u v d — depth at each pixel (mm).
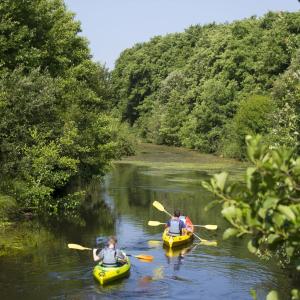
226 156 58438
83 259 16188
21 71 23391
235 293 13242
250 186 3051
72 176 29469
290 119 12852
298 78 14180
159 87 92062
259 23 68812
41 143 22875
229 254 17281
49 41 26734
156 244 18750
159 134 78938
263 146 3049
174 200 28719
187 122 73500
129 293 13141
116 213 24969
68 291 13188
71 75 28141
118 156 48094
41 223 21891
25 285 13594
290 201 3156
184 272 15102
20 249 17328
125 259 15094
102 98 37250
